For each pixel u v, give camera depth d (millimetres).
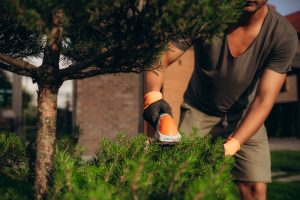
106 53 1873
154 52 1872
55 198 1771
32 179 2797
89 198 1526
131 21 1646
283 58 2836
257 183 3264
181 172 1692
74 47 2420
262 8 2811
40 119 2133
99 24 1692
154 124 2273
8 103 11336
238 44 2959
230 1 1624
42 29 1573
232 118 3377
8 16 1549
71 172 1773
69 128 11117
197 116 3438
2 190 2898
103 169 2139
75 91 11164
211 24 1610
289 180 7359
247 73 3043
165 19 1524
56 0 1498
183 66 11570
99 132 11109
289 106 23453
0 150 2727
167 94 11250
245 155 3264
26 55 2602
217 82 3156
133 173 1635
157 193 1700
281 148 15508
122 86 11359
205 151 2293
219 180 1739
